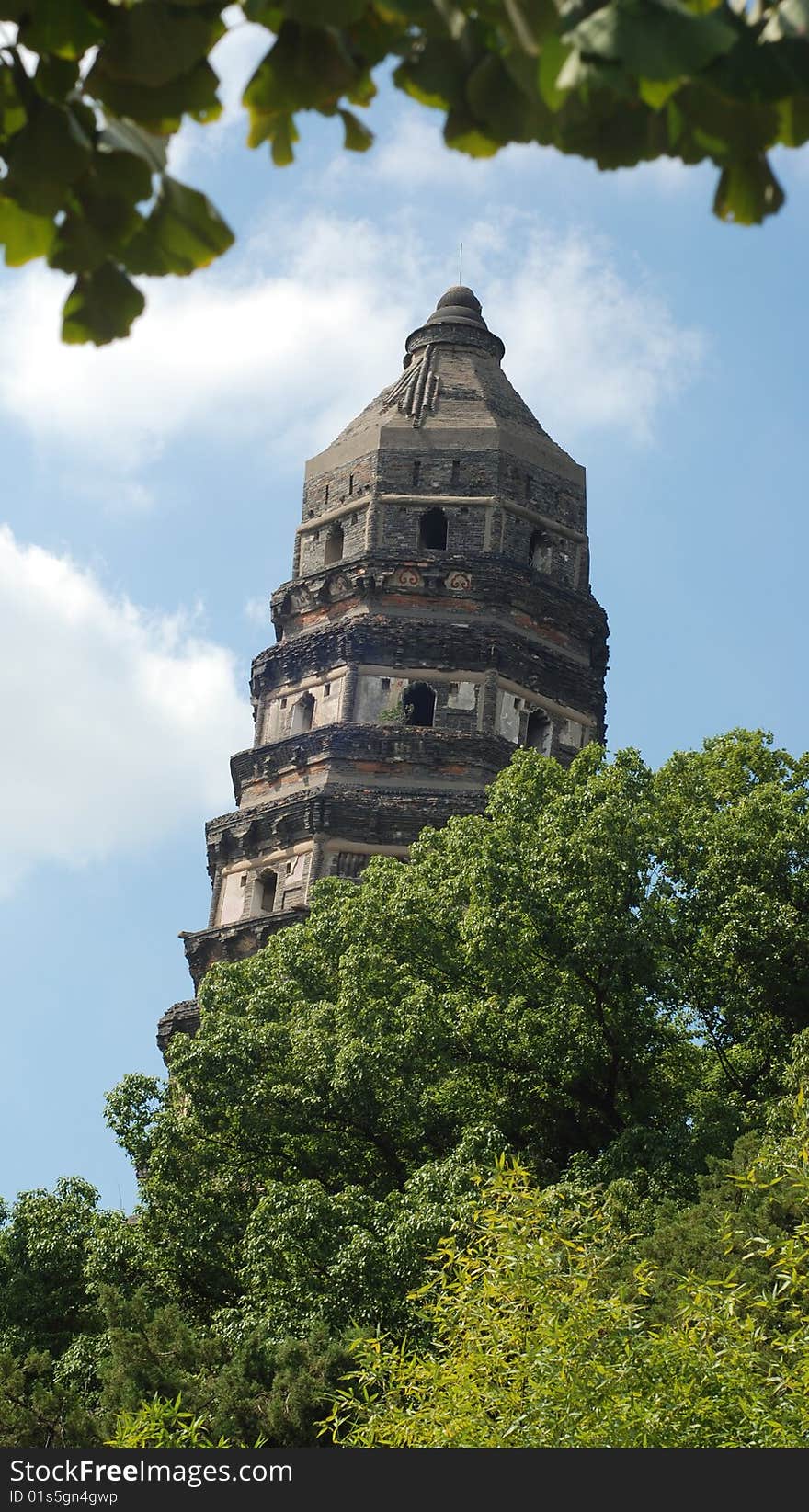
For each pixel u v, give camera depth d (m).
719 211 7.80
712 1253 34.47
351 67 8.11
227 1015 50.91
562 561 71.88
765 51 7.26
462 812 63.94
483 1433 23.45
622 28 7.07
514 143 7.91
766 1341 27.23
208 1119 48.44
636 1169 43.91
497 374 75.56
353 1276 40.94
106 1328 44.38
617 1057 48.47
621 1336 24.02
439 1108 47.97
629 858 49.56
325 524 72.25
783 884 50.72
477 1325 25.80
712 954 50.66
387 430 72.44
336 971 52.19
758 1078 50.16
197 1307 45.72
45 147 8.15
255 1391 35.06
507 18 7.37
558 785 54.62
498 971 48.97
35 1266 46.69
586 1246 26.92
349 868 64.06
